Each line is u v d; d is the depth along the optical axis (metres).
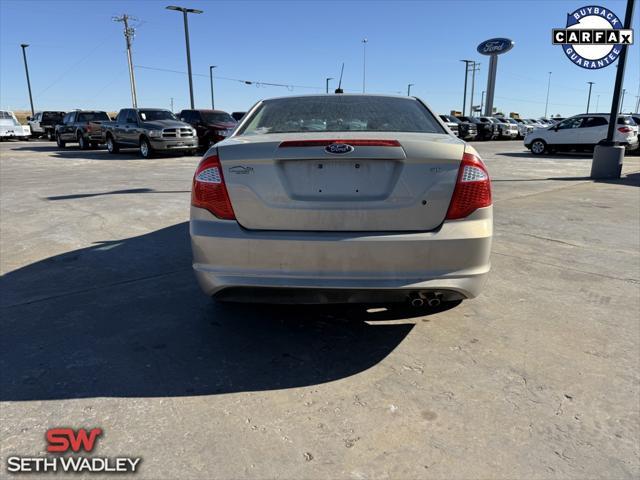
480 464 2.03
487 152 21.53
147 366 2.77
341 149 2.56
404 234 2.59
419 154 2.57
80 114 22.64
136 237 5.59
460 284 2.62
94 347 2.98
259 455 2.08
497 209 7.59
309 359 2.88
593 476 1.96
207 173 2.70
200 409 2.38
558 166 14.96
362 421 2.31
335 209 2.60
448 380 2.66
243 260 2.63
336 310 3.56
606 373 2.73
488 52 46.88
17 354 2.88
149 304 3.64
